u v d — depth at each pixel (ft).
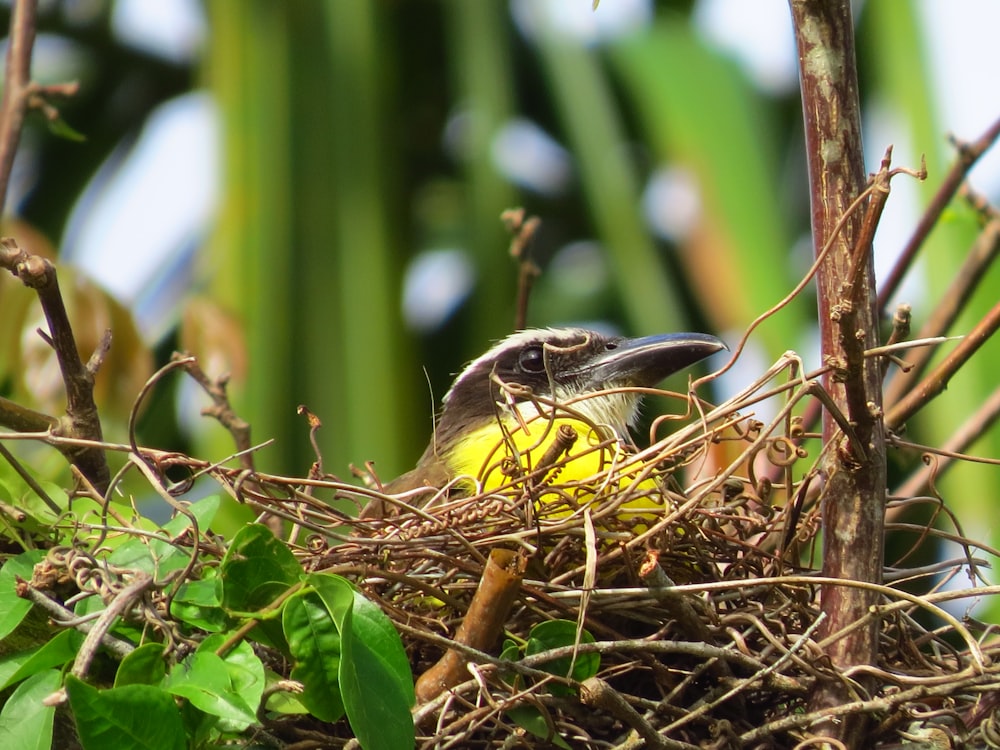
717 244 48.39
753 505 29.63
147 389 25.54
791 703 26.81
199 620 23.40
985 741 25.17
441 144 59.26
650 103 51.98
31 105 37.17
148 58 57.98
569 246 60.95
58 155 57.47
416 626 25.99
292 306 48.01
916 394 31.48
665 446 26.55
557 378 39.06
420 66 57.57
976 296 43.68
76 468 26.30
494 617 24.70
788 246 50.96
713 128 50.90
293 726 25.14
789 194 56.49
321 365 47.73
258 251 47.32
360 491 25.85
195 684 22.17
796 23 25.57
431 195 59.00
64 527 25.82
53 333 26.94
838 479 25.48
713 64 52.65
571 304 58.44
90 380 27.63
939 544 42.16
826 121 25.26
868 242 23.34
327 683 23.11
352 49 50.14
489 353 39.68
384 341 48.32
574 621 26.07
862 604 25.20
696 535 27.14
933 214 36.70
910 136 46.14
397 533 26.89
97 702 21.22
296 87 49.49
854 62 25.45
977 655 23.72
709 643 25.90
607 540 26.40
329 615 23.12
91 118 57.98
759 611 26.78
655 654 26.89
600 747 25.71
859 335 23.80
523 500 26.63
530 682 25.14
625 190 51.70
